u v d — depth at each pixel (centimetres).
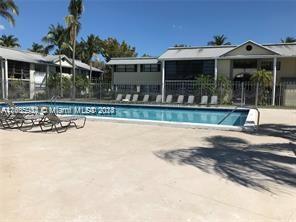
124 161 606
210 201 406
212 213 370
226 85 2650
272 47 2909
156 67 3484
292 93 2531
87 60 4397
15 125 1120
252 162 604
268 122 1309
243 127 1017
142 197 418
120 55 5303
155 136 906
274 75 2611
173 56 3009
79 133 949
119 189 447
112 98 3003
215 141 830
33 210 372
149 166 572
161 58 2980
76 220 347
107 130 1016
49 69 3731
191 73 3112
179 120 1582
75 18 3094
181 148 737
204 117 1705
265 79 2545
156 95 2892
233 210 379
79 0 3073
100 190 443
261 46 2645
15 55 3266
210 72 3025
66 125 1106
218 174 524
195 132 988
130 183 475
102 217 356
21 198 409
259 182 484
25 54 3569
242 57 2722
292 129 1077
